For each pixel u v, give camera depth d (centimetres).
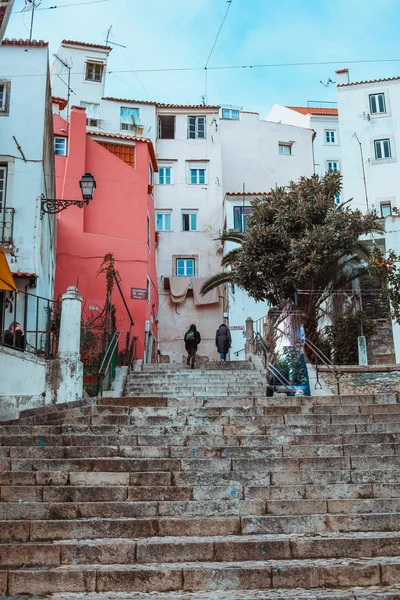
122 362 2094
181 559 607
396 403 1095
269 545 612
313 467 808
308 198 2344
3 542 641
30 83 1872
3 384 1222
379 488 744
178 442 878
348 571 563
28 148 1820
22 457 824
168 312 3747
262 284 2302
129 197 2916
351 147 3666
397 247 2584
